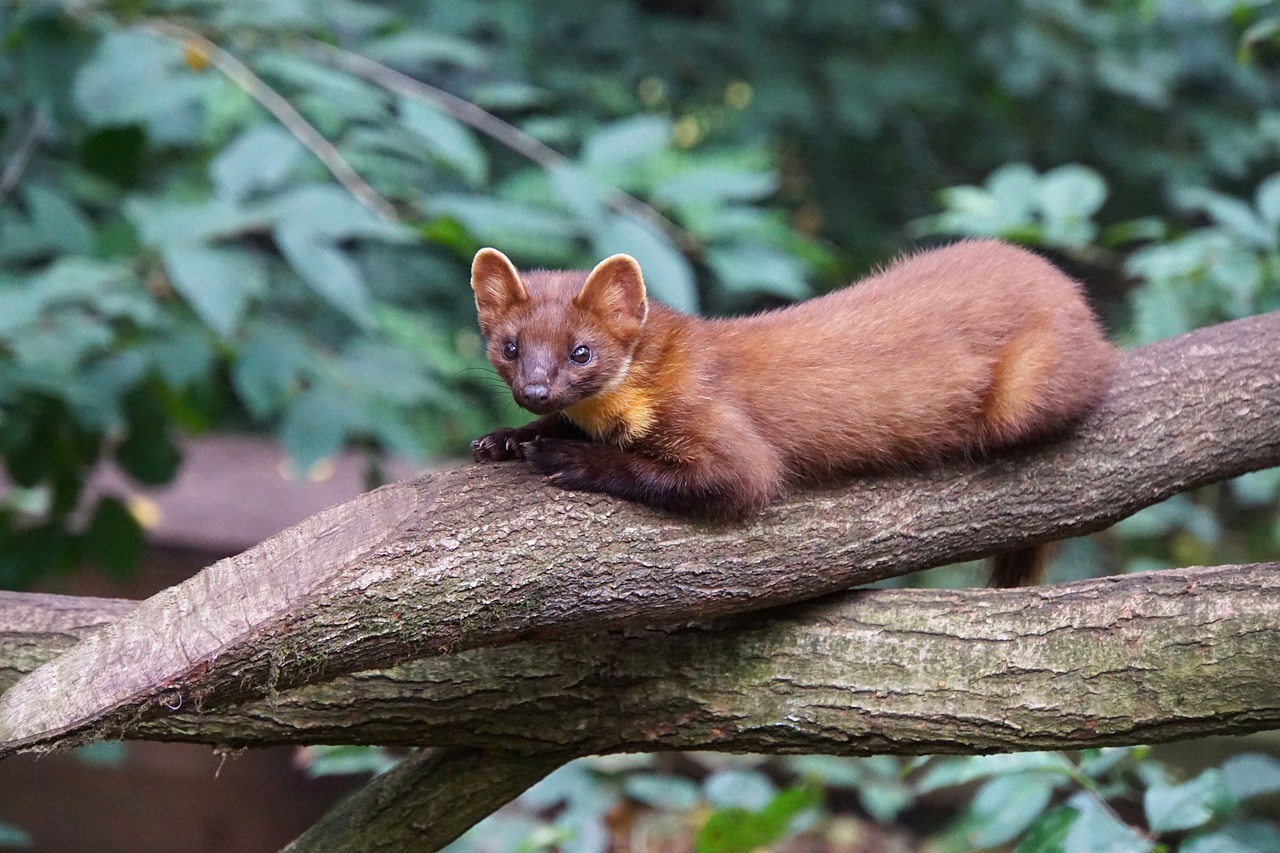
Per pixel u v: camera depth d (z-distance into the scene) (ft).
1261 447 20.85
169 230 25.59
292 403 29.09
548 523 17.29
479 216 27.22
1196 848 20.52
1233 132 55.52
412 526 16.65
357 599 16.11
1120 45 55.62
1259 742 40.32
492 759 19.65
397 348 32.40
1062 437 20.61
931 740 18.10
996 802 23.15
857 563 19.24
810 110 55.62
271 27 30.66
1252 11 30.68
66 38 29.43
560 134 29.89
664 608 18.10
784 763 40.27
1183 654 17.06
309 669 16.11
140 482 32.35
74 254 29.14
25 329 28.32
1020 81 54.24
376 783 20.29
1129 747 19.57
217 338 30.22
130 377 28.89
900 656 18.44
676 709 18.94
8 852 37.14
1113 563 48.01
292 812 41.63
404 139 30.50
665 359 19.52
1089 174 32.01
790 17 56.65
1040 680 17.71
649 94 57.31
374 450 34.14
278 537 16.61
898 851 42.60
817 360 20.07
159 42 29.22
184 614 15.80
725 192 28.73
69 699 15.08
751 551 18.52
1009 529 20.24
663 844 38.96
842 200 56.95
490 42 55.16
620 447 18.94
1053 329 20.51
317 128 35.37
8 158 38.40
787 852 42.47
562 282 20.81
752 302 53.57
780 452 19.77
